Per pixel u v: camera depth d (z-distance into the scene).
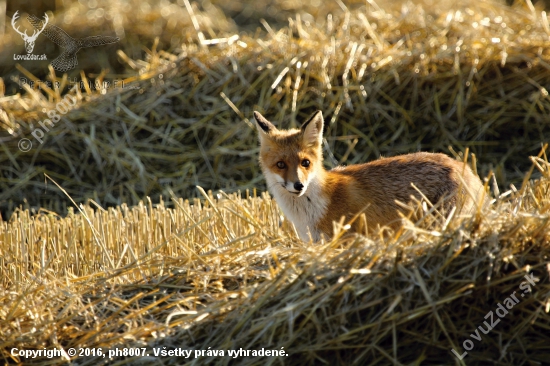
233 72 42.72
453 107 40.91
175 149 40.66
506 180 37.50
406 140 40.69
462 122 40.56
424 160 27.33
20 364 19.94
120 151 40.31
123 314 21.62
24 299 21.66
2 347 20.20
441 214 24.47
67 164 40.56
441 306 19.36
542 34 42.78
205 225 28.16
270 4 61.78
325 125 41.19
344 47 43.97
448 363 19.28
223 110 41.91
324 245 22.75
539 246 20.42
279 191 27.66
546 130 40.00
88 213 30.03
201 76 43.53
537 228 20.34
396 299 18.98
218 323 20.45
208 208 29.44
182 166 40.34
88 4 56.06
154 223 28.58
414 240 21.00
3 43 52.94
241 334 19.81
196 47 45.31
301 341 19.47
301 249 22.67
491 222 20.80
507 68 41.34
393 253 20.50
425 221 23.94
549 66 40.34
